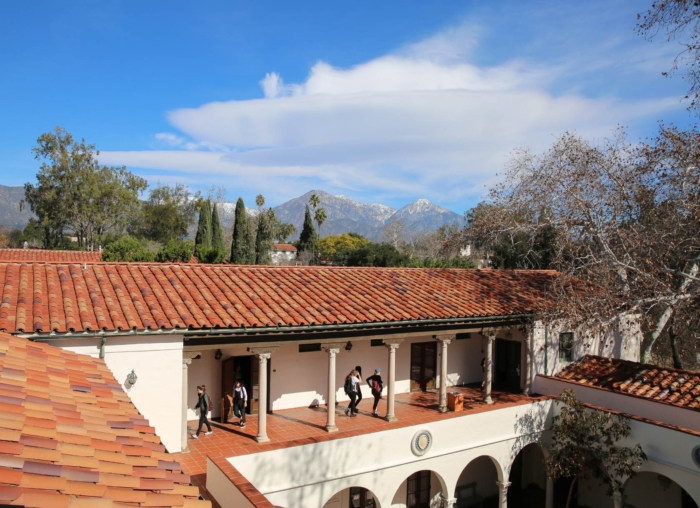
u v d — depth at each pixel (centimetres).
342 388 1734
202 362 1520
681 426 1421
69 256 3394
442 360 1647
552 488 1692
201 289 1407
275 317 1315
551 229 2342
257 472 1154
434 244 6031
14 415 554
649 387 1586
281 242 7619
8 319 1034
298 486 1206
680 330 2009
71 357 941
